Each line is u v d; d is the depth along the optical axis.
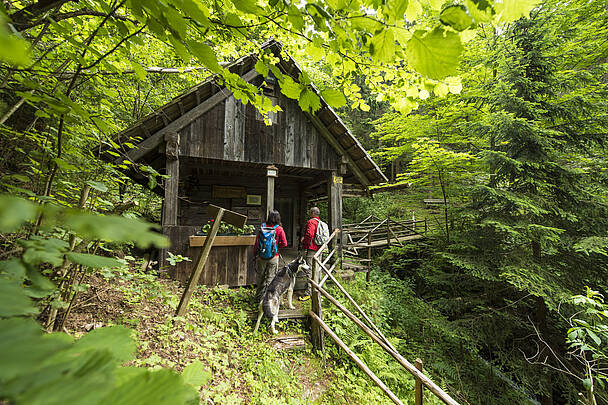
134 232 0.29
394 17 0.83
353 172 6.33
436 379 5.11
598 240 5.33
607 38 7.09
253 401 2.52
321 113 5.55
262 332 3.70
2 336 0.23
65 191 1.74
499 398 5.30
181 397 0.32
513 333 6.57
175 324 2.89
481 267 6.39
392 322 6.13
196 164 5.82
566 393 5.35
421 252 9.23
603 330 2.65
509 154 6.91
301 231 8.70
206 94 4.81
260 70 1.18
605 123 6.14
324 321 4.23
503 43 6.92
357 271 6.92
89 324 2.39
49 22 0.97
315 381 3.27
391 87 1.42
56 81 1.30
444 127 9.07
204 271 4.48
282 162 5.50
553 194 6.59
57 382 0.24
